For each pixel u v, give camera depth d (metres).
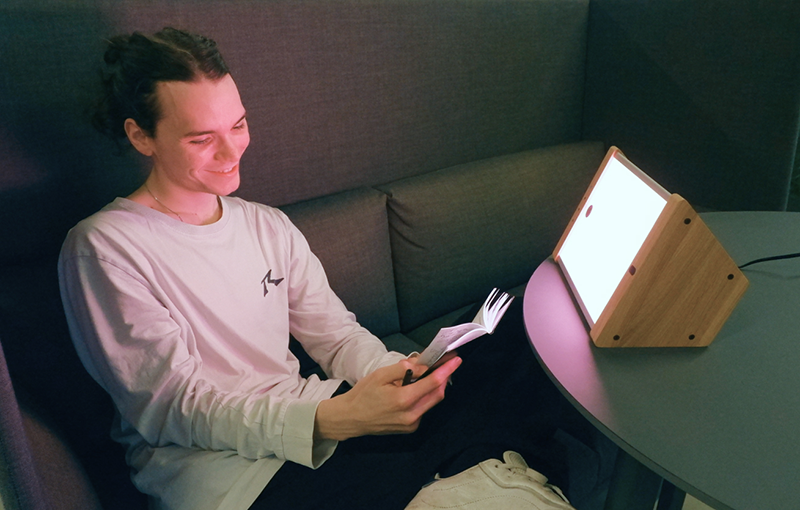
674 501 1.06
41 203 1.02
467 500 0.77
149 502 0.92
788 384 0.73
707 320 0.80
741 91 1.64
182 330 0.90
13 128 0.97
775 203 1.66
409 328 1.51
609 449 1.14
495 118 1.78
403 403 0.79
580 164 1.83
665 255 0.77
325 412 0.84
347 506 0.82
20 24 0.95
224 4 1.16
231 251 0.97
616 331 0.82
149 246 0.88
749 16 1.57
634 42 1.84
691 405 0.70
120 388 0.86
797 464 0.60
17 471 0.51
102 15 1.03
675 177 1.86
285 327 1.07
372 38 1.41
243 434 0.83
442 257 1.49
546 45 1.84
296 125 1.33
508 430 0.89
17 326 0.93
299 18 1.27
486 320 0.80
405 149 1.58
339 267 1.30
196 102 0.82
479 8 1.63
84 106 1.03
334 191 1.46
